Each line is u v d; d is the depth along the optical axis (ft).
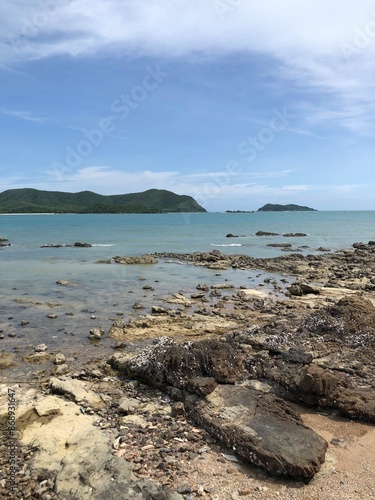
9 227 337.72
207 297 78.07
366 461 25.05
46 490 22.40
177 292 82.79
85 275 102.99
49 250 166.40
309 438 25.96
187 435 27.99
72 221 458.50
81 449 25.55
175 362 35.37
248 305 70.74
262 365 37.99
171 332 53.88
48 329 55.57
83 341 50.72
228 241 216.95
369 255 144.97
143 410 32.07
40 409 30.73
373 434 28.17
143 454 25.68
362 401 30.78
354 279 98.12
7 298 74.23
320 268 116.57
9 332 53.98
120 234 263.08
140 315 63.21
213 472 24.07
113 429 28.86
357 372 37.27
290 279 102.01
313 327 49.60
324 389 31.60
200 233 273.75
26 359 44.19
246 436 25.99
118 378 39.32
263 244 200.64
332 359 40.57
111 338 51.80
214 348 36.94
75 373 39.96
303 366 36.86
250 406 29.73
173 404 32.68
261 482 23.30
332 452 25.98
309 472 23.26
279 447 24.82
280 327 51.39
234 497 21.99
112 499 21.12
